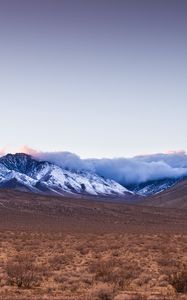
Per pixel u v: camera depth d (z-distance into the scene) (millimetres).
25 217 157500
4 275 32719
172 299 24578
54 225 128375
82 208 195000
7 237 77562
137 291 27984
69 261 45625
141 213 196625
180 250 62062
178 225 164375
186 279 28969
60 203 199500
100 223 155750
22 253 53625
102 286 28781
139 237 87812
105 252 58250
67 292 26859
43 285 29484
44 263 43219
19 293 26031
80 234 93562
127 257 52250
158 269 40562
